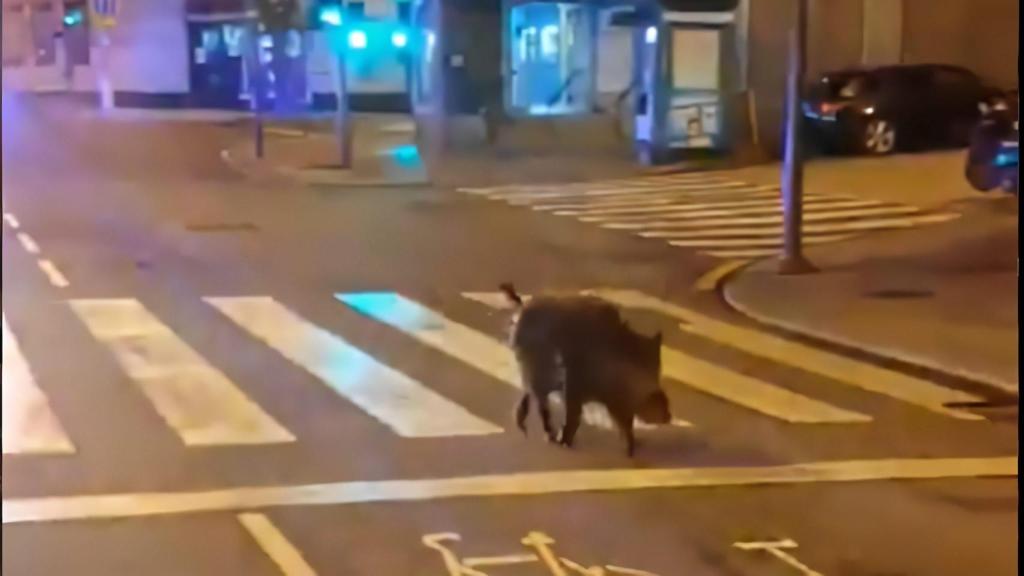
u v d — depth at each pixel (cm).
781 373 881
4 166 1923
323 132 2292
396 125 2180
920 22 2175
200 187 1873
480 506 604
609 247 1422
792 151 1267
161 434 725
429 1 2142
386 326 1032
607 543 559
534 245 1430
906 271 1218
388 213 1670
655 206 1711
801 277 1234
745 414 774
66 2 2527
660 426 739
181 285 1200
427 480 643
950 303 1079
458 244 1444
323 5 2278
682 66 2062
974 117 2094
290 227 1577
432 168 2011
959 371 861
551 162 1980
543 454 687
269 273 1265
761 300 1120
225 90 2598
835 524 584
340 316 1072
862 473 658
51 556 537
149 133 2294
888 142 2094
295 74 2392
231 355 927
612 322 695
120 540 558
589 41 2142
